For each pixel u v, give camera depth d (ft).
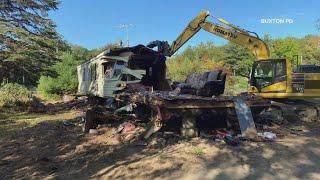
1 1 77.92
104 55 58.95
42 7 82.69
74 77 118.93
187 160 30.81
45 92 116.06
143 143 37.32
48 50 83.61
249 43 56.95
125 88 52.80
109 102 58.44
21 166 30.58
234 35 57.47
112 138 40.37
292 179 26.04
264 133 39.75
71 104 85.61
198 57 193.06
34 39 79.05
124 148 35.78
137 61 56.54
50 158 32.81
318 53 206.28
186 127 39.58
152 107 41.39
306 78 50.55
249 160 30.76
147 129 39.22
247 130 39.19
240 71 174.60
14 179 27.27
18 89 84.53
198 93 45.34
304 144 36.32
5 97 80.43
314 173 27.32
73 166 30.22
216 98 41.39
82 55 135.03
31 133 45.96
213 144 36.40
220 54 200.64
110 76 58.08
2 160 32.65
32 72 84.99
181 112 39.60
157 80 58.08
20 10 80.53
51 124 53.83
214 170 28.19
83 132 44.86
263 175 26.96
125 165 29.89
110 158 32.32
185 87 46.47
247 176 26.81
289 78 50.83
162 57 58.39
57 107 84.28
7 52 77.82
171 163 30.09
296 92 50.62
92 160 31.81
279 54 182.80
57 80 116.37
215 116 41.78
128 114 48.44
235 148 34.78
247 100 42.19
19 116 66.85
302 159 31.01
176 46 59.98
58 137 42.24
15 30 76.69
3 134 45.88
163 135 38.83
